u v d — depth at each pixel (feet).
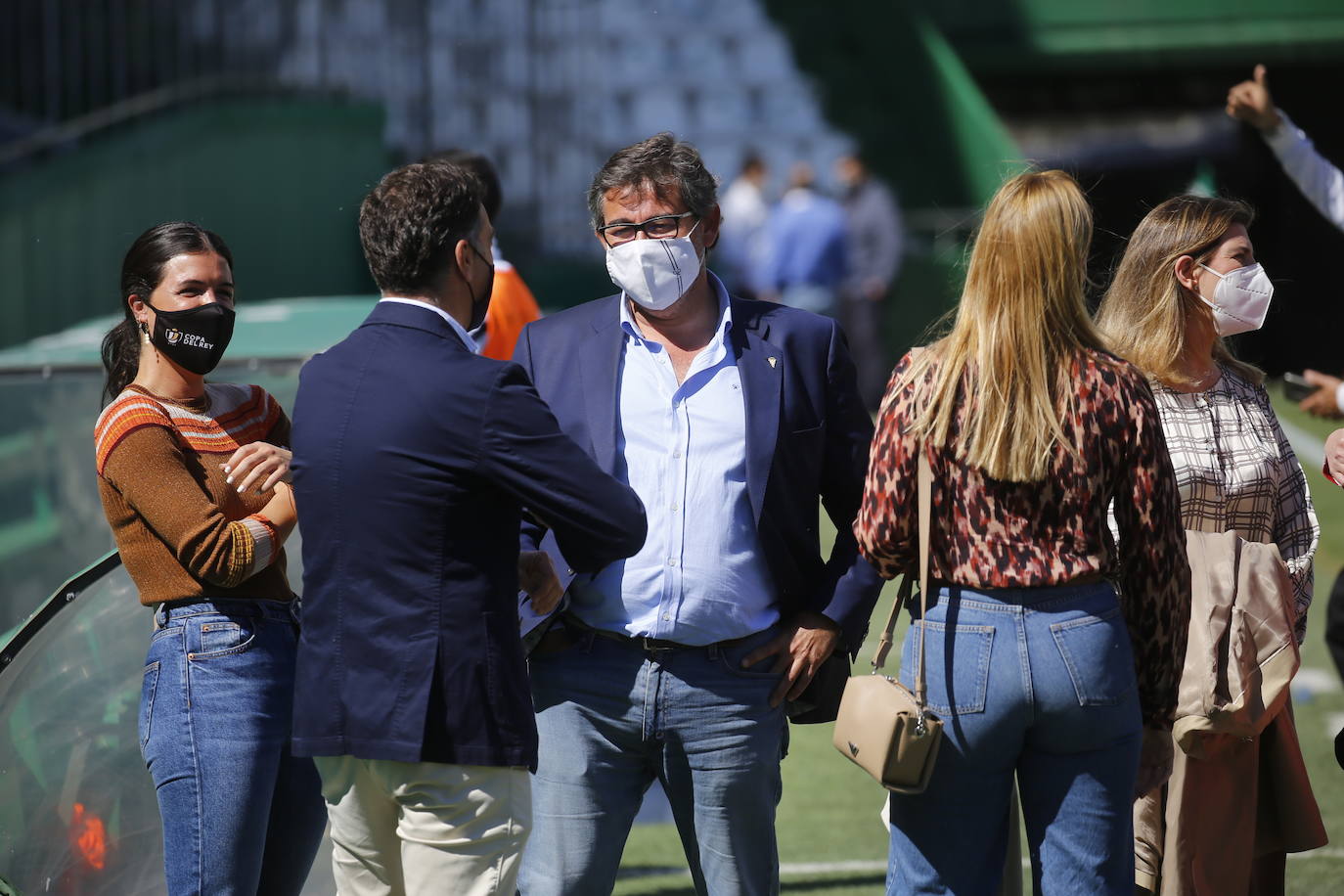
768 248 155.22
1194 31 190.29
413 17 172.96
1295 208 224.12
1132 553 34.19
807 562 39.19
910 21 181.06
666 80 186.91
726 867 38.19
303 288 161.48
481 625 32.22
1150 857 42.14
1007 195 33.88
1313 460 124.67
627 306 39.14
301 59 169.58
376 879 34.35
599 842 38.09
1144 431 33.47
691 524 37.45
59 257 151.74
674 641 37.32
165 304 35.96
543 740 38.17
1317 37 188.96
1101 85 232.94
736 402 38.06
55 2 159.63
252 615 36.40
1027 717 33.50
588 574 37.50
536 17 177.27
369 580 32.04
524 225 176.65
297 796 38.04
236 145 157.69
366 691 31.96
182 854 35.42
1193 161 243.81
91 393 62.08
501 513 32.76
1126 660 33.88
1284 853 43.73
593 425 38.06
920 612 34.60
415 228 32.94
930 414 33.91
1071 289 33.50
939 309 155.02
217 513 35.19
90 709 41.47
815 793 65.67
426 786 32.30
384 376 32.37
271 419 39.04
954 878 34.91
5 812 40.65
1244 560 40.04
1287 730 42.09
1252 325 41.47
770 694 38.11
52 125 159.74
